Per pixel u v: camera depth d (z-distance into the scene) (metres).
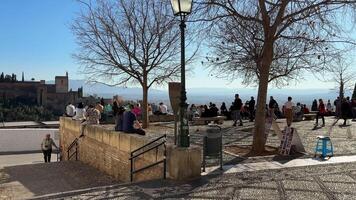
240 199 9.05
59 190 15.86
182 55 11.12
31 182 17.83
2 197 14.66
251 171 11.84
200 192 9.69
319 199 9.02
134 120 16.61
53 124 34.81
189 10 10.92
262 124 15.13
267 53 15.16
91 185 16.50
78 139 23.41
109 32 26.48
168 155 11.47
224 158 13.88
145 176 14.05
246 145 17.14
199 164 11.27
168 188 10.12
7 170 20.86
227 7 15.31
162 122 29.80
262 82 15.14
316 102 39.00
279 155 14.42
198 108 33.31
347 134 21.91
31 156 28.11
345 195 9.30
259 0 15.26
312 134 21.92
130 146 15.70
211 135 11.84
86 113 24.67
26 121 42.41
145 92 25.38
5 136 29.27
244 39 26.44
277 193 9.50
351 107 33.97
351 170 11.98
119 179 16.97
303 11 14.80
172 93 13.38
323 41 16.23
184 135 11.23
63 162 22.80
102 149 19.25
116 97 28.72
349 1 14.56
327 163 13.02
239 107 27.22
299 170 11.98
